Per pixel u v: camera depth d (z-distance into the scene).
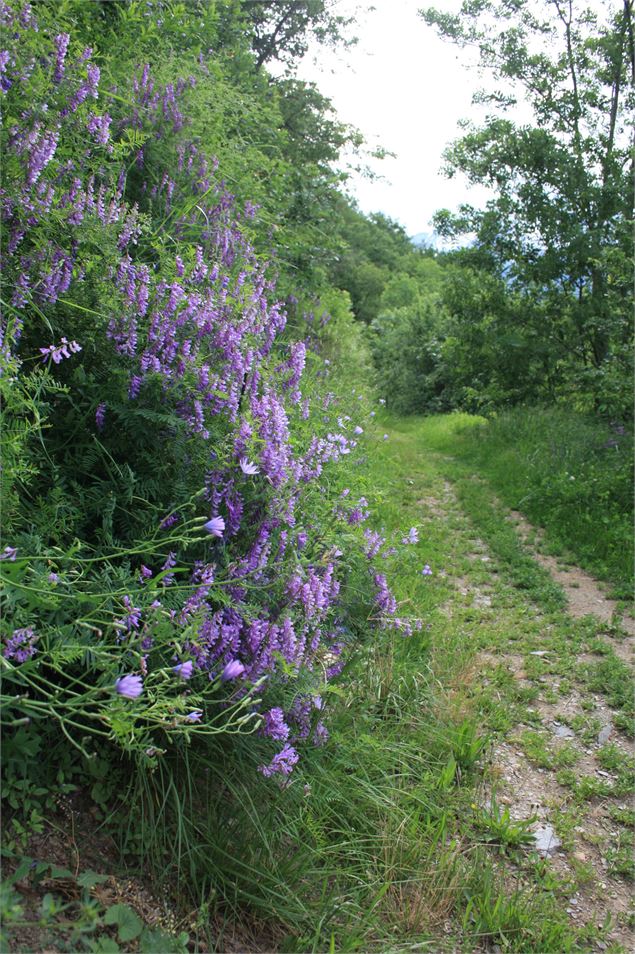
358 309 39.09
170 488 2.83
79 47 4.16
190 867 2.33
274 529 2.98
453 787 3.39
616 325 10.86
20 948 1.79
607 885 3.07
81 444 2.85
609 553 6.55
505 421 11.63
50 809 2.22
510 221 13.39
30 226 3.06
